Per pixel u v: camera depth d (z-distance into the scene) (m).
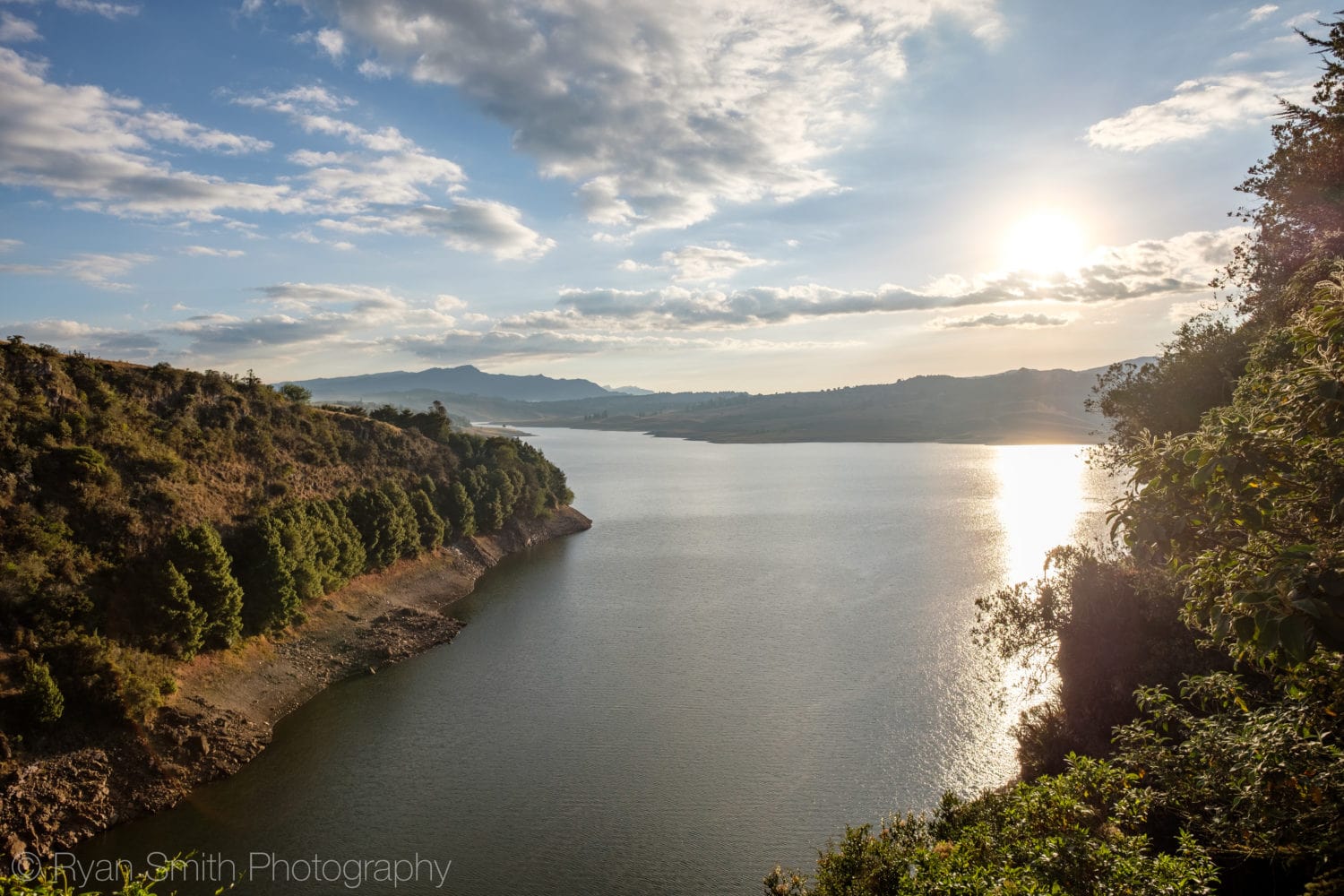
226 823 42.53
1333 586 9.71
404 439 111.06
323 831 41.84
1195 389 42.09
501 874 38.50
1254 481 11.28
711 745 51.28
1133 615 32.84
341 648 67.31
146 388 71.00
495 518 115.31
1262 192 37.75
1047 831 15.33
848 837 26.95
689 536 129.38
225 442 74.31
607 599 88.38
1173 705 15.87
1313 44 22.39
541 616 81.69
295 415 91.50
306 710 57.31
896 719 54.19
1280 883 18.20
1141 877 13.15
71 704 44.62
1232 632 11.45
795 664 65.25
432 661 67.81
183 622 53.19
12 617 45.44
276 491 75.69
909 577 94.25
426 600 85.62
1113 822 14.89
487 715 56.34
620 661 67.12
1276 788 12.49
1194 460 11.77
